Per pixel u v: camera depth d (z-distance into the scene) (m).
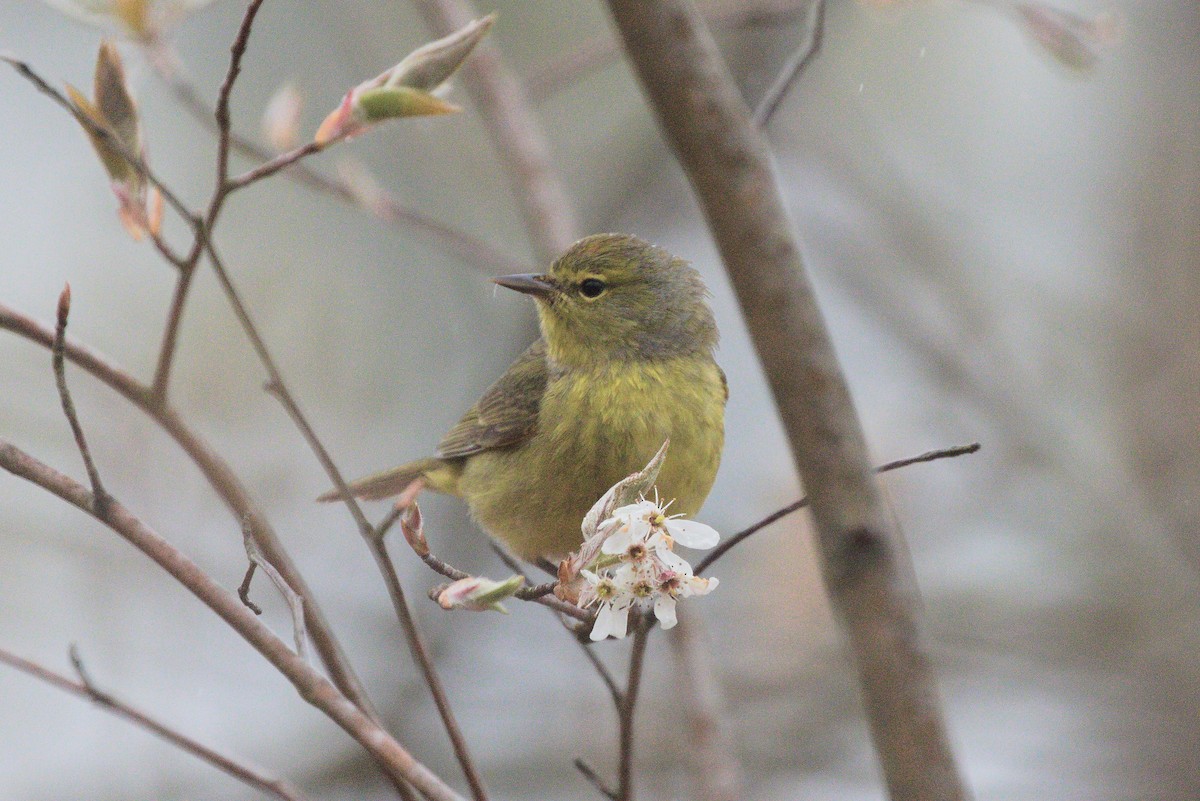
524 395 8.47
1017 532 13.20
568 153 14.44
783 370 4.21
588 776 5.36
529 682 12.14
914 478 13.22
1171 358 13.84
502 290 13.77
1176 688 12.21
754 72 12.66
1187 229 14.44
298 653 4.51
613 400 8.14
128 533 4.51
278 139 8.86
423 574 12.20
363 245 13.89
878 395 14.29
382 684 11.83
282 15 14.01
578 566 4.89
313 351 13.33
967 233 14.41
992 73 15.16
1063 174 15.14
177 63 7.98
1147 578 12.73
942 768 4.04
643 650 5.18
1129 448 13.50
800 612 12.52
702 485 8.27
